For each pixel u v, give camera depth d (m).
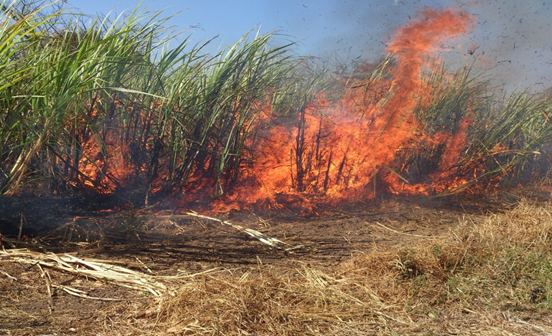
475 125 8.86
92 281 4.26
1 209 5.63
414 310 3.96
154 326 3.51
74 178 6.37
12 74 4.74
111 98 6.19
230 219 6.41
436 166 8.48
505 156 9.03
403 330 3.64
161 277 4.30
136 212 6.11
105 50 5.80
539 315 3.97
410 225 6.71
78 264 4.52
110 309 3.75
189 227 6.00
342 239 5.93
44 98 5.14
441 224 6.86
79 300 3.90
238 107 6.98
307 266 4.89
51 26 5.82
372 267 4.71
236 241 5.63
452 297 4.22
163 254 5.05
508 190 8.99
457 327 3.74
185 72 6.59
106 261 4.61
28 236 5.23
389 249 5.29
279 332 3.50
